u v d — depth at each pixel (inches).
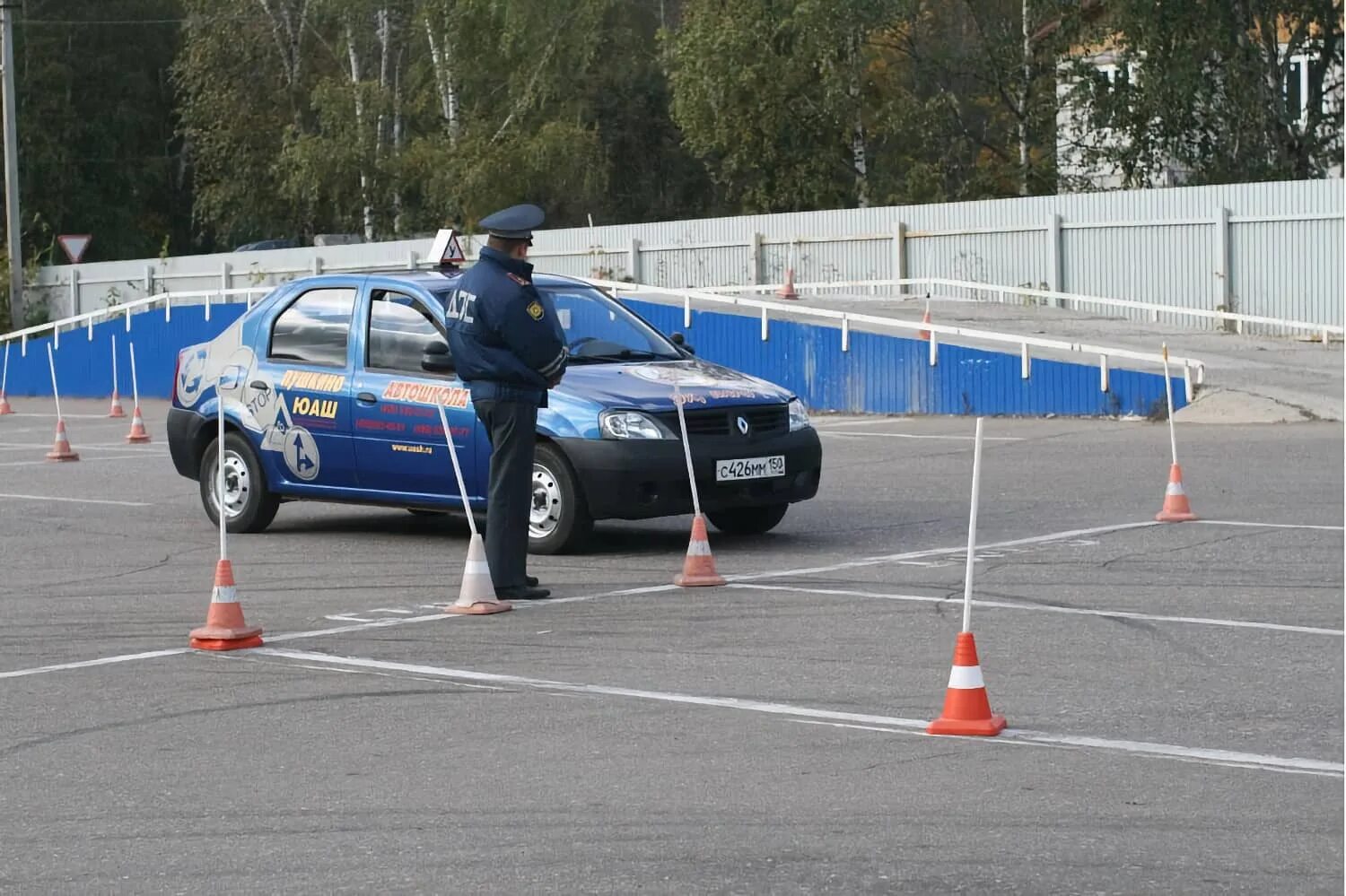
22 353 2182.6
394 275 714.8
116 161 3742.6
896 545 671.1
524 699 421.7
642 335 716.0
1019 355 1294.3
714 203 3540.8
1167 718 390.0
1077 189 2449.6
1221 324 1758.1
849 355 1400.1
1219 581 567.5
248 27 3284.9
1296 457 928.9
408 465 686.5
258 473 741.9
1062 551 641.6
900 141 2783.0
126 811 331.0
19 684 452.4
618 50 3440.0
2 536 768.3
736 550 669.9
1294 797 324.2
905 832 305.7
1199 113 2297.0
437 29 3112.7
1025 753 360.5
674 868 287.4
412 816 322.0
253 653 487.2
